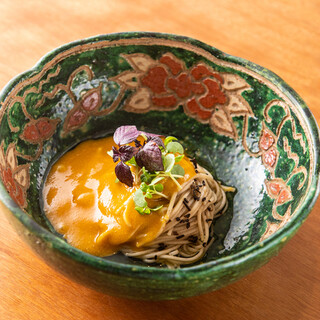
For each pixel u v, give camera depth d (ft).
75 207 0.86
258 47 1.19
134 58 0.97
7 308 0.79
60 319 0.78
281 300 0.82
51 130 0.93
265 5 1.29
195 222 0.91
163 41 0.95
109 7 1.25
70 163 0.93
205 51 0.94
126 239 0.83
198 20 1.24
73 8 1.24
